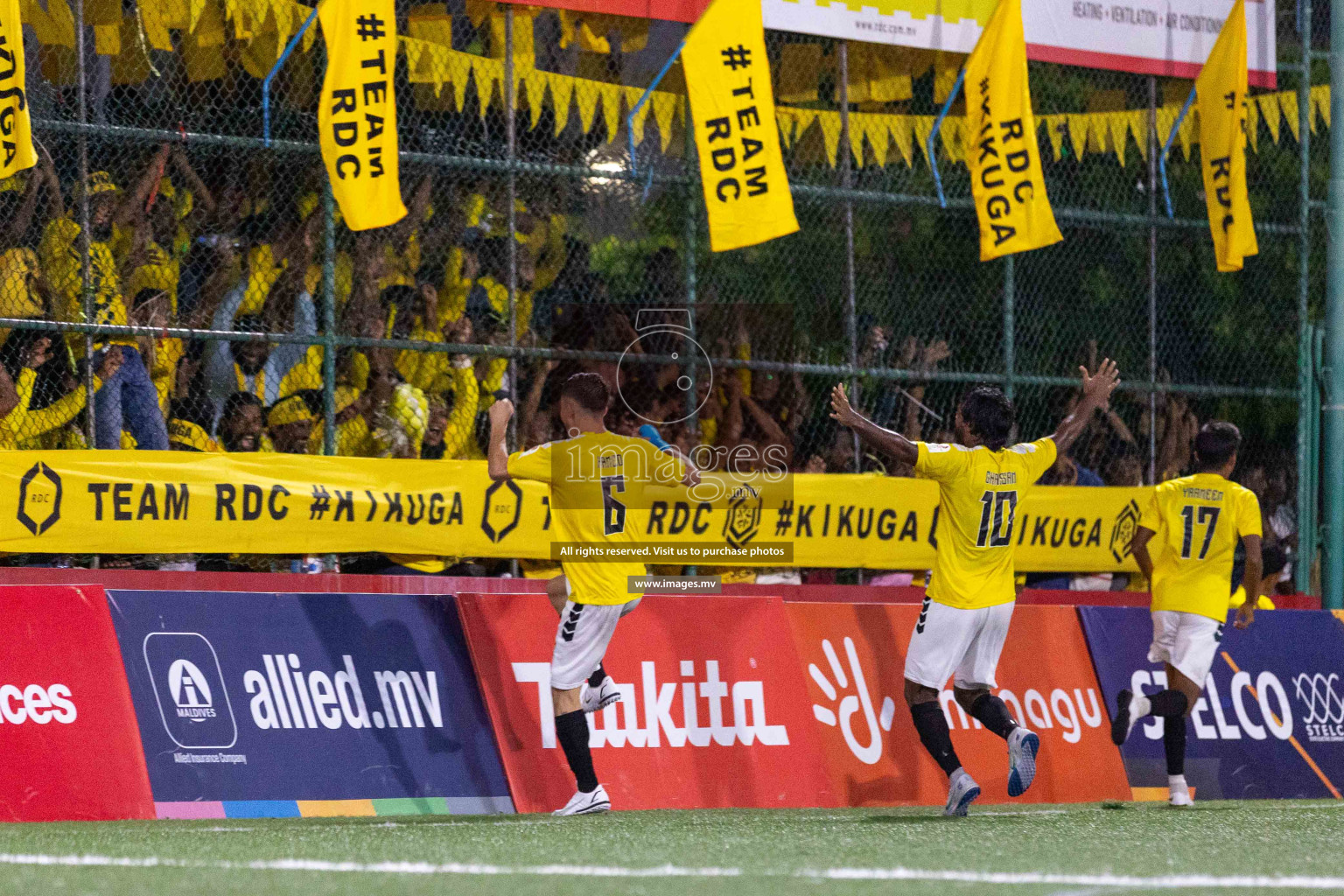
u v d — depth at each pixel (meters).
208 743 21.67
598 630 21.67
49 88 25.59
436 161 26.89
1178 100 34.53
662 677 24.44
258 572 25.53
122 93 26.64
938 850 17.11
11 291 24.70
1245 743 28.86
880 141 32.12
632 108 29.77
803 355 31.17
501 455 21.36
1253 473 34.84
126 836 18.08
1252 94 34.84
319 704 22.55
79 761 20.81
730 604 25.36
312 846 16.92
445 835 18.52
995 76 29.92
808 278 31.31
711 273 30.27
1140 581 33.03
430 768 22.88
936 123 30.75
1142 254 34.31
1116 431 33.38
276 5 27.55
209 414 26.73
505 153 28.56
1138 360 34.28
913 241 32.50
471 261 28.69
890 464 31.55
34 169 24.95
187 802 21.25
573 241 29.55
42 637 21.14
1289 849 17.80
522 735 23.50
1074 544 31.06
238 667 22.22
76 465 23.75
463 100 28.27
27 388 24.80
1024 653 27.55
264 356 27.19
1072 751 27.17
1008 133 29.92
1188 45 33.91
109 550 23.94
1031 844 17.86
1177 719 26.00
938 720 22.06
